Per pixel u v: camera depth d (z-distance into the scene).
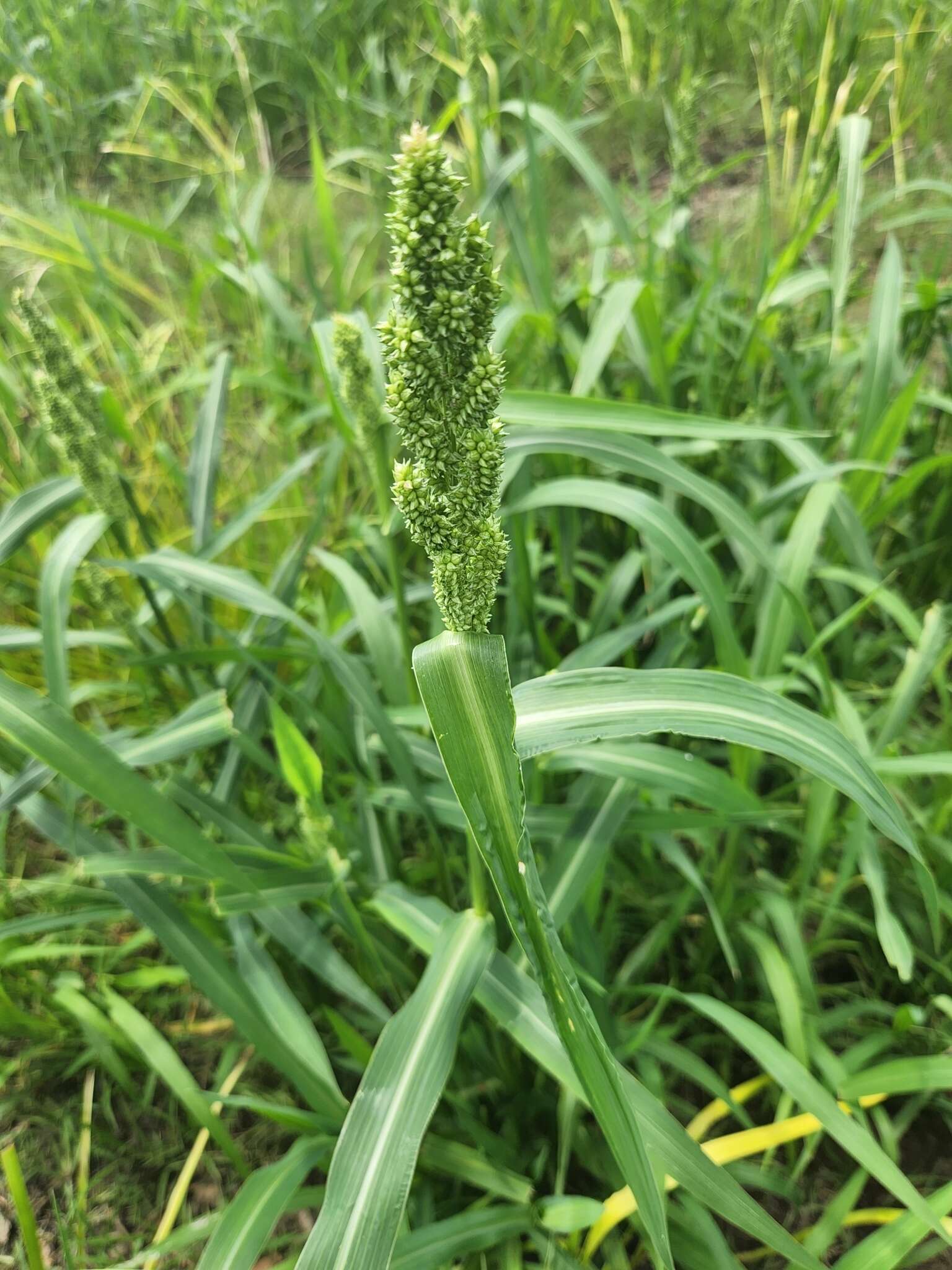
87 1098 0.50
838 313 0.55
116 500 0.48
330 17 1.50
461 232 0.21
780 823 0.51
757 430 0.44
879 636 0.70
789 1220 0.46
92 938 0.58
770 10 1.30
